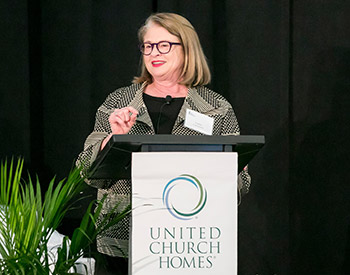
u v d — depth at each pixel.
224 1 8.20
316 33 8.20
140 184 4.24
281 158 8.16
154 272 4.25
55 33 8.16
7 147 8.05
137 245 4.24
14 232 4.58
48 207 4.62
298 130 8.27
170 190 4.27
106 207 5.64
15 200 4.66
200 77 6.07
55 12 8.16
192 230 4.28
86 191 8.10
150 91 6.05
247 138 4.34
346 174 8.25
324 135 8.25
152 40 5.88
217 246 4.30
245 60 8.18
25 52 7.99
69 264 4.49
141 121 5.76
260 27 8.15
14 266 4.22
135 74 8.16
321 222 8.30
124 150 4.32
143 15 8.17
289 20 8.16
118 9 8.18
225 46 8.23
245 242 8.27
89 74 8.16
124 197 5.61
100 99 8.23
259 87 8.17
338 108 8.23
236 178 4.31
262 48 8.15
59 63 8.18
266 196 8.23
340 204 8.27
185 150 4.38
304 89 8.24
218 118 5.91
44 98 8.21
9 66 7.99
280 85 8.12
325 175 8.27
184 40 5.93
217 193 4.30
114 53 8.20
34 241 4.54
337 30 8.19
